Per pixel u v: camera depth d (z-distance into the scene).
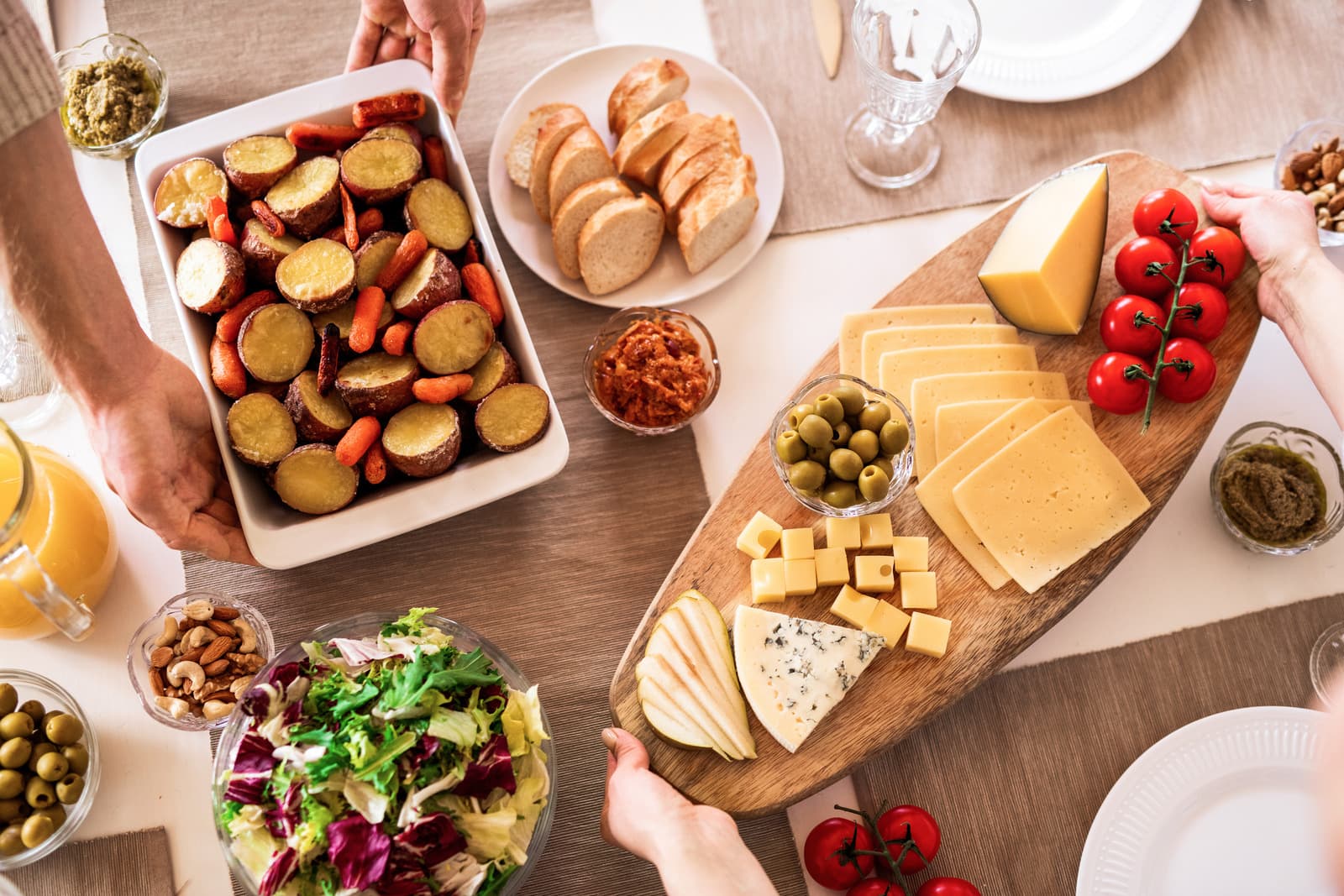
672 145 1.73
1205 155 1.91
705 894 1.25
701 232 1.71
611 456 1.74
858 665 1.50
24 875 1.51
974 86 1.91
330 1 1.90
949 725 1.64
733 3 1.96
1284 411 1.82
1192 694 1.67
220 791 1.32
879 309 1.71
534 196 1.75
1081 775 1.63
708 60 1.94
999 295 1.65
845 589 1.55
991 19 1.94
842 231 1.87
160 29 1.87
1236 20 1.97
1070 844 1.60
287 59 1.87
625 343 1.67
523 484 1.50
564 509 1.71
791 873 1.58
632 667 1.55
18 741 1.42
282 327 1.48
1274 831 1.53
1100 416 1.65
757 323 1.82
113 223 1.78
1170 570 1.74
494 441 1.49
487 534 1.69
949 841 1.60
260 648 1.55
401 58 1.73
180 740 1.59
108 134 1.73
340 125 1.61
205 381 1.47
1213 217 1.71
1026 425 1.61
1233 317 1.68
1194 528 1.76
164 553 1.66
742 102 1.86
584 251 1.68
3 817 1.43
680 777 1.49
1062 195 1.65
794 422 1.51
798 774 1.49
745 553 1.60
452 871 1.25
